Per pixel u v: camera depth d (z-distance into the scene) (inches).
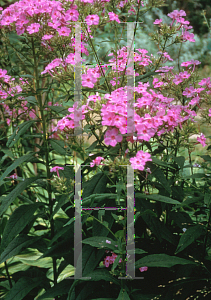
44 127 83.4
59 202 74.2
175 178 83.2
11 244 79.6
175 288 74.3
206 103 83.7
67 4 75.8
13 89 88.4
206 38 279.4
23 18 78.4
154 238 88.8
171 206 85.7
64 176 77.9
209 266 78.4
